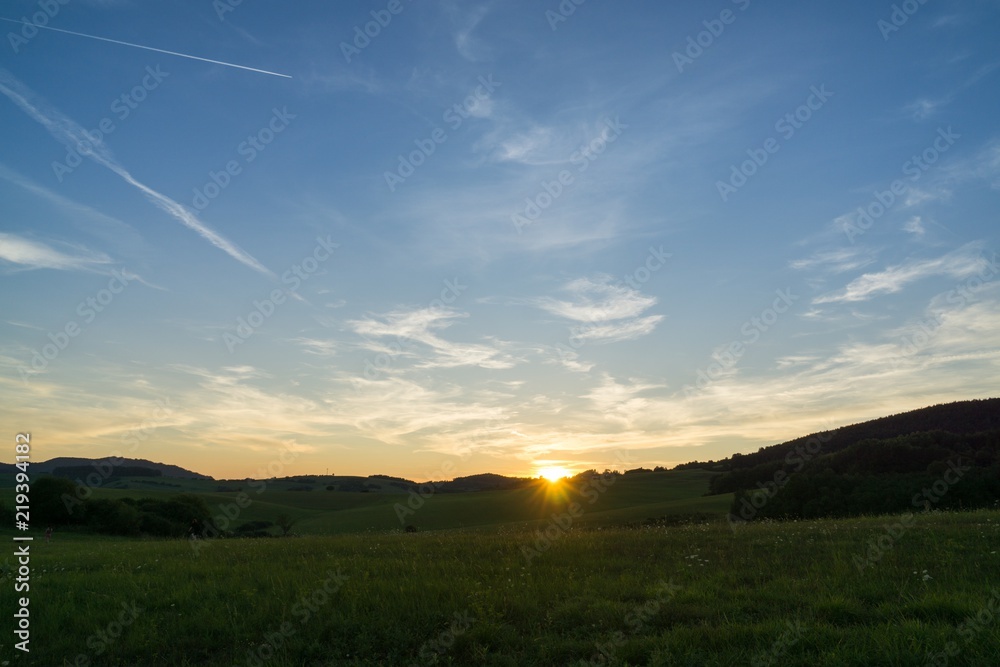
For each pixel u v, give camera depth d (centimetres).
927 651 717
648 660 786
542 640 875
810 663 722
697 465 12588
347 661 845
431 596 1094
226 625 1000
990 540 1391
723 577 1179
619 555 1494
